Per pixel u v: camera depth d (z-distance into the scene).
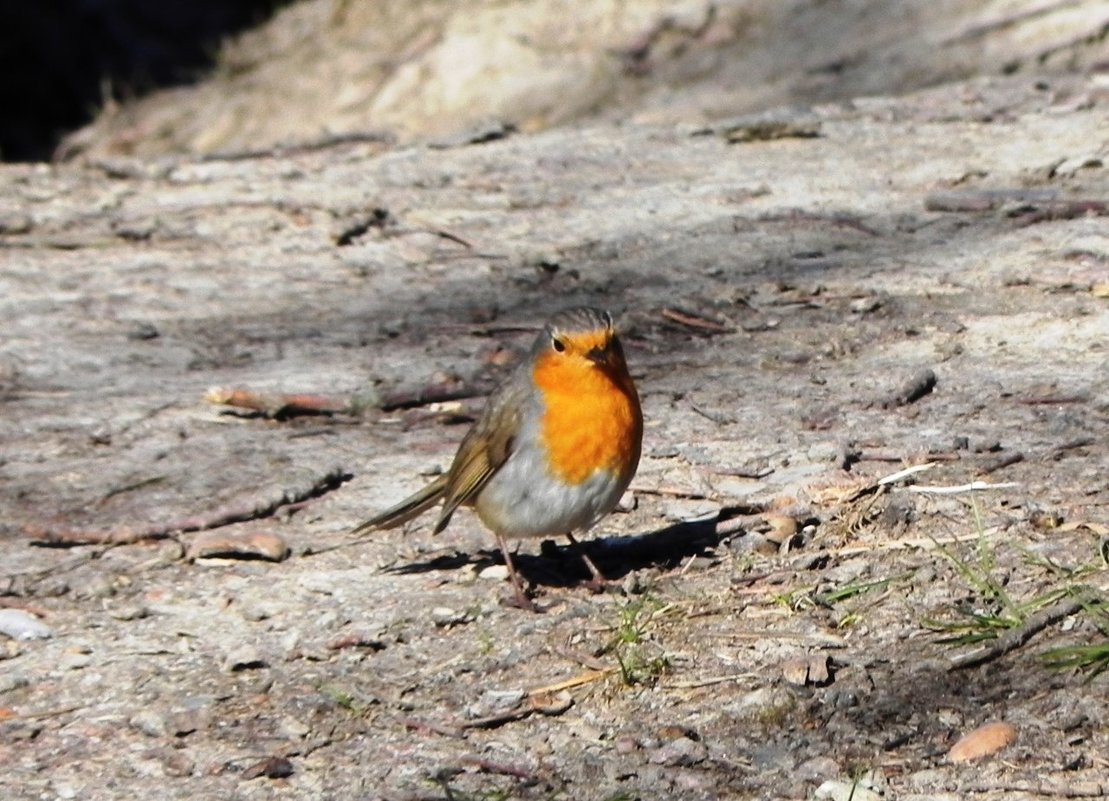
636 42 24.64
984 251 13.81
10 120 31.58
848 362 11.98
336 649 8.66
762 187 16.38
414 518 9.84
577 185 17.25
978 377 11.45
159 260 15.97
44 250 16.44
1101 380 11.16
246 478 10.85
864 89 22.05
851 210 15.32
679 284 13.94
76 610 9.32
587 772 7.37
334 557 9.80
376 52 27.50
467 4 27.09
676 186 16.78
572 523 8.96
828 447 10.47
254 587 9.47
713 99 22.67
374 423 11.95
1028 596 8.30
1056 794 6.86
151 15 32.66
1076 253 13.39
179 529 10.20
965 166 16.20
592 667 8.22
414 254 15.55
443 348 13.12
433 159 18.95
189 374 13.03
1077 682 7.55
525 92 24.78
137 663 8.66
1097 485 9.50
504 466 8.93
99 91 31.53
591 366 8.70
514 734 7.74
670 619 8.59
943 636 8.05
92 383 12.94
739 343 12.58
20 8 32.53
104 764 7.73
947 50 22.20
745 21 24.42
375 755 7.65
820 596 8.57
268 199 17.56
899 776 7.09
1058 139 16.73
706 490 10.11
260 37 30.89
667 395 11.65
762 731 7.52
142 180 18.92
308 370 12.84
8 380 13.10
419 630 8.80
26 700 8.36
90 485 10.91
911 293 13.11
